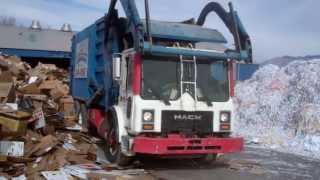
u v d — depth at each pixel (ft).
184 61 32.71
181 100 32.24
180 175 32.45
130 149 31.55
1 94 34.86
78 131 40.63
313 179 32.73
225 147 32.60
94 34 44.21
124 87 33.45
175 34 33.73
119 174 30.94
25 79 46.68
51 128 35.99
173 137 31.78
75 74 52.34
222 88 33.81
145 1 31.63
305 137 50.19
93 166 32.60
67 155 32.65
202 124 32.81
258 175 33.37
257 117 59.62
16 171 28.22
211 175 32.73
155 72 32.01
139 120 31.27
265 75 69.21
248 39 35.22
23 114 30.81
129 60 32.73
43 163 29.99
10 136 29.66
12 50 83.05
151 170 33.91
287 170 35.83
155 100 31.71
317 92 58.03
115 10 37.65
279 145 49.11
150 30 31.91
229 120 33.71
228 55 33.73
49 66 66.39
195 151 31.73
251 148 47.52
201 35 34.73
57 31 90.58
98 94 41.06
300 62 68.39
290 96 60.23
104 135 37.47
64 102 44.29
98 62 43.04
